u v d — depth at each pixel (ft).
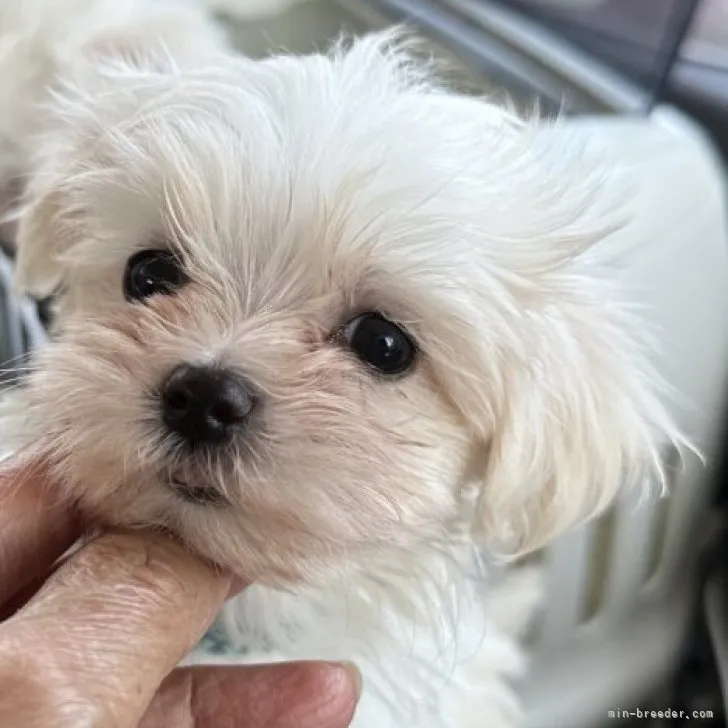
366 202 0.49
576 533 0.81
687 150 0.84
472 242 0.51
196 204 0.49
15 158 0.82
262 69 0.55
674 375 0.81
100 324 0.47
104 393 0.43
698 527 0.89
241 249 0.50
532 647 0.84
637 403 0.60
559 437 0.55
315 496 0.43
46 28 0.88
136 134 0.53
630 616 0.88
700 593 0.92
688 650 0.93
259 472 0.42
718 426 0.87
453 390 0.52
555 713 0.84
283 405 0.44
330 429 0.44
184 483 0.42
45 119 0.77
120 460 0.42
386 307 0.50
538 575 0.81
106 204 0.53
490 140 0.55
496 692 0.71
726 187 0.94
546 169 0.56
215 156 0.50
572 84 0.91
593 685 0.86
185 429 0.42
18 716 0.31
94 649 0.34
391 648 0.61
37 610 0.35
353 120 0.51
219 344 0.45
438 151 0.51
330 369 0.47
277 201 0.49
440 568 0.59
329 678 0.42
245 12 1.04
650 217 0.79
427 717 0.63
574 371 0.55
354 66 0.55
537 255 0.53
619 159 0.78
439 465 0.50
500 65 0.91
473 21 0.97
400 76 0.58
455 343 0.51
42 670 0.32
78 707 0.31
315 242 0.49
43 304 0.71
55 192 0.58
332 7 1.02
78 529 0.43
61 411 0.44
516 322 0.52
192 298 0.48
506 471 0.53
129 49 0.88
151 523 0.42
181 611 0.37
